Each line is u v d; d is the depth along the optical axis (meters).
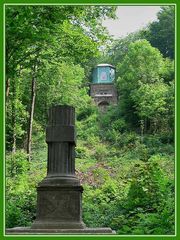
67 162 19.00
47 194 18.45
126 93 98.94
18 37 27.47
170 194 20.75
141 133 81.94
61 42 33.12
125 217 22.09
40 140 65.44
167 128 76.38
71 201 18.38
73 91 68.00
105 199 29.47
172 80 90.50
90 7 32.53
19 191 28.17
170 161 44.25
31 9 24.81
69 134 19.08
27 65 33.28
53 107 19.34
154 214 18.66
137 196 22.77
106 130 93.94
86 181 38.91
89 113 104.69
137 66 96.75
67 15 28.70
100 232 17.67
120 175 41.94
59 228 18.08
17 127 41.38
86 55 34.19
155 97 80.50
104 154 68.06
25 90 59.25
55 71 58.00
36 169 47.47
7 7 24.28
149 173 23.33
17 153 34.47
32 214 25.03
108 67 129.00
